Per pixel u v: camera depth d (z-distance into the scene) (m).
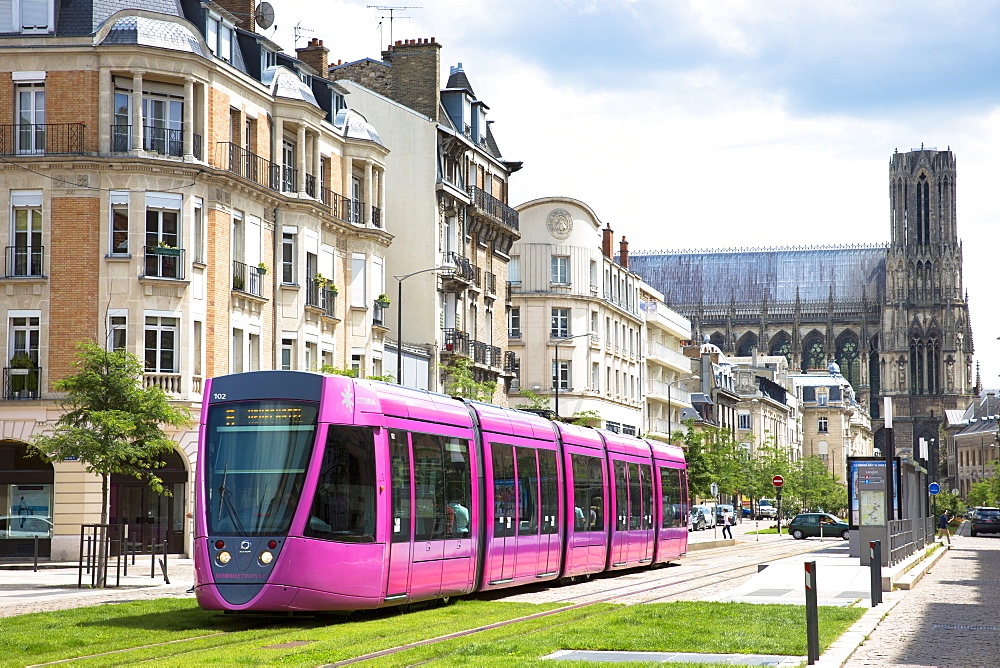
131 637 21.67
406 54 74.38
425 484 27.41
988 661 18.31
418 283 71.56
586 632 21.14
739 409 185.62
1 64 50.59
